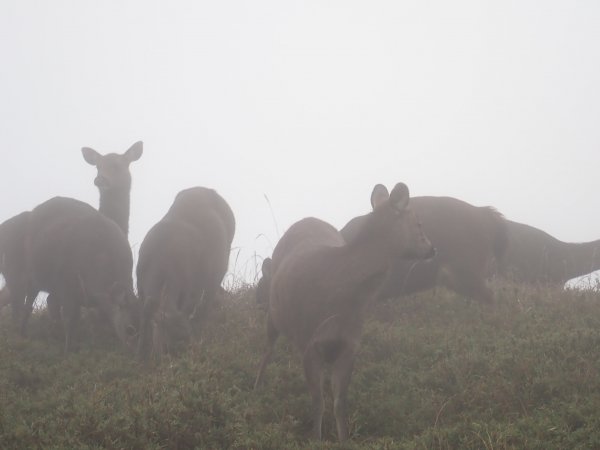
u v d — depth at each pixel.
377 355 35.72
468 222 44.03
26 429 26.22
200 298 43.16
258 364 35.22
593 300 40.56
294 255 34.03
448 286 44.06
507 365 31.67
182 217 45.59
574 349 32.44
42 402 30.25
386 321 41.22
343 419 30.11
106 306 41.62
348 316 31.41
